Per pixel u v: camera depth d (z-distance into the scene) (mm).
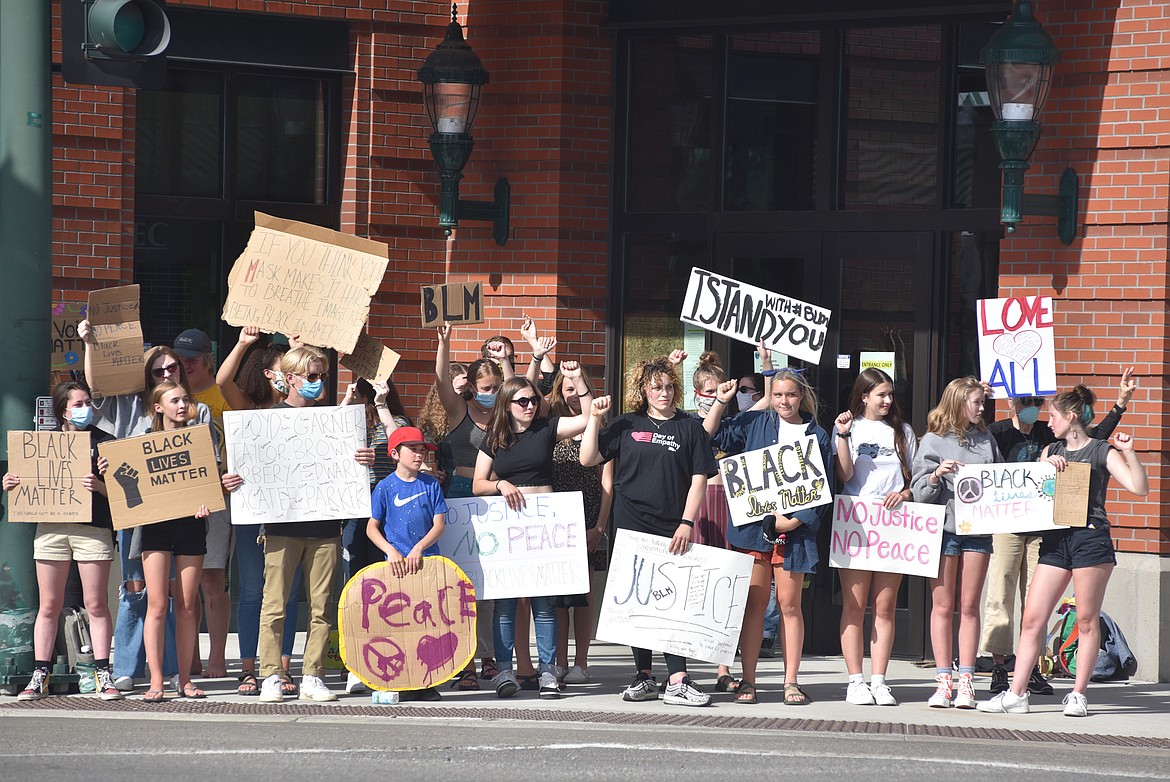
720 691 14898
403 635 13742
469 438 15078
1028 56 15617
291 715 12938
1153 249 16109
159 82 13594
